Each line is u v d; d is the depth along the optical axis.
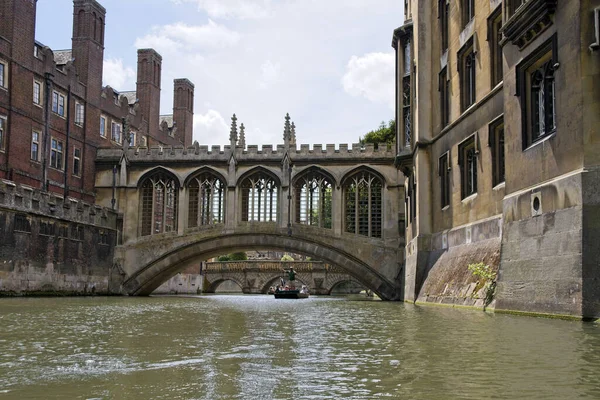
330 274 76.50
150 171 45.28
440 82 29.34
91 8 48.91
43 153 42.59
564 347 8.73
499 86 21.19
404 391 5.91
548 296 14.83
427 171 30.17
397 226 42.41
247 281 78.56
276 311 22.05
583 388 5.89
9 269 33.69
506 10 18.88
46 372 7.12
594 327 11.67
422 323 13.98
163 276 45.88
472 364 7.39
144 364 7.70
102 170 47.34
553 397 5.52
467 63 25.94
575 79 14.40
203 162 44.69
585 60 14.12
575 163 14.34
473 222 23.56
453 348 8.95
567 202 14.34
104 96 51.16
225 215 44.19
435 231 29.28
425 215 29.92
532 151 16.55
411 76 33.19
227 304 30.45
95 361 7.94
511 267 17.05
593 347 8.70
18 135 40.28
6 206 33.44
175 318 16.88
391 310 22.19
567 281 14.03
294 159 44.00
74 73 46.50
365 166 43.06
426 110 30.31
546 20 15.67
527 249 16.20
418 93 30.45
